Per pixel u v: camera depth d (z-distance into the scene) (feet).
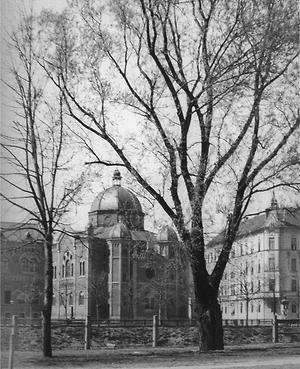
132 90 86.94
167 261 100.99
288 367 64.80
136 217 96.53
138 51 87.97
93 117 86.28
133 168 85.56
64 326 124.77
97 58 88.79
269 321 160.97
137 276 289.74
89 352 97.04
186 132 85.40
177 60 86.07
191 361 73.36
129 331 128.47
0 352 84.79
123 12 87.86
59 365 73.00
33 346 98.27
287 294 218.18
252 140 86.38
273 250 212.23
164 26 84.69
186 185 85.25
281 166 86.07
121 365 71.15
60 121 92.17
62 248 297.53
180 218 84.48
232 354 81.87
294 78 86.02
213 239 95.25
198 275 87.86
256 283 216.74
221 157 85.66
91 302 288.30
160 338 126.11
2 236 98.17
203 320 88.63
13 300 221.05
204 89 82.84
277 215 96.53
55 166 90.38
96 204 298.15
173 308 267.18
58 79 89.66
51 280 90.79
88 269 286.25
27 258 130.41
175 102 85.46
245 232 127.13
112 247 289.33
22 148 89.04
